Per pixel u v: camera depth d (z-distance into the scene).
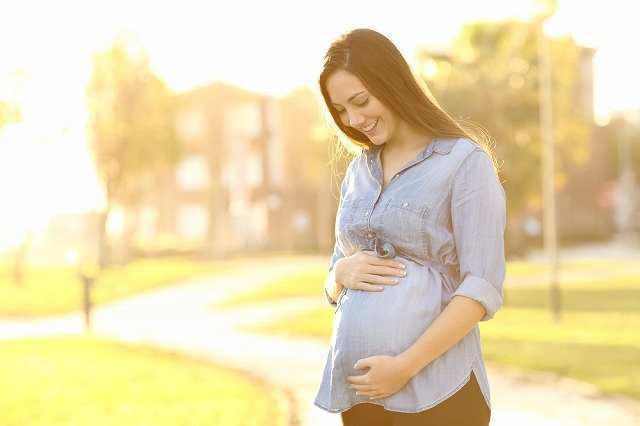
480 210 2.59
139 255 66.62
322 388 2.80
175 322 28.89
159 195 78.25
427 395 2.57
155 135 55.62
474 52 45.94
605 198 88.06
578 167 84.88
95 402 10.72
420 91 2.68
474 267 2.57
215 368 14.59
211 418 9.33
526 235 79.88
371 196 2.74
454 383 2.59
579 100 77.44
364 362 2.56
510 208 46.62
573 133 48.12
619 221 87.56
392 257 2.69
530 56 45.56
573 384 11.98
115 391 11.63
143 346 19.16
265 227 78.69
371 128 2.68
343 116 2.77
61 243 65.94
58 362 15.20
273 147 79.44
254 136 78.69
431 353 2.53
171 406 10.31
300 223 79.69
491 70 45.28
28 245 46.25
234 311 33.09
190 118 77.88
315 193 80.00
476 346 2.68
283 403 10.32
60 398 11.03
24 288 42.41
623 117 89.88
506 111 44.78
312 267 55.38
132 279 48.09
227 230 76.75
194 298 40.25
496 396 11.20
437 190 2.63
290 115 80.19
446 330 2.53
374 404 2.67
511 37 46.12
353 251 2.82
